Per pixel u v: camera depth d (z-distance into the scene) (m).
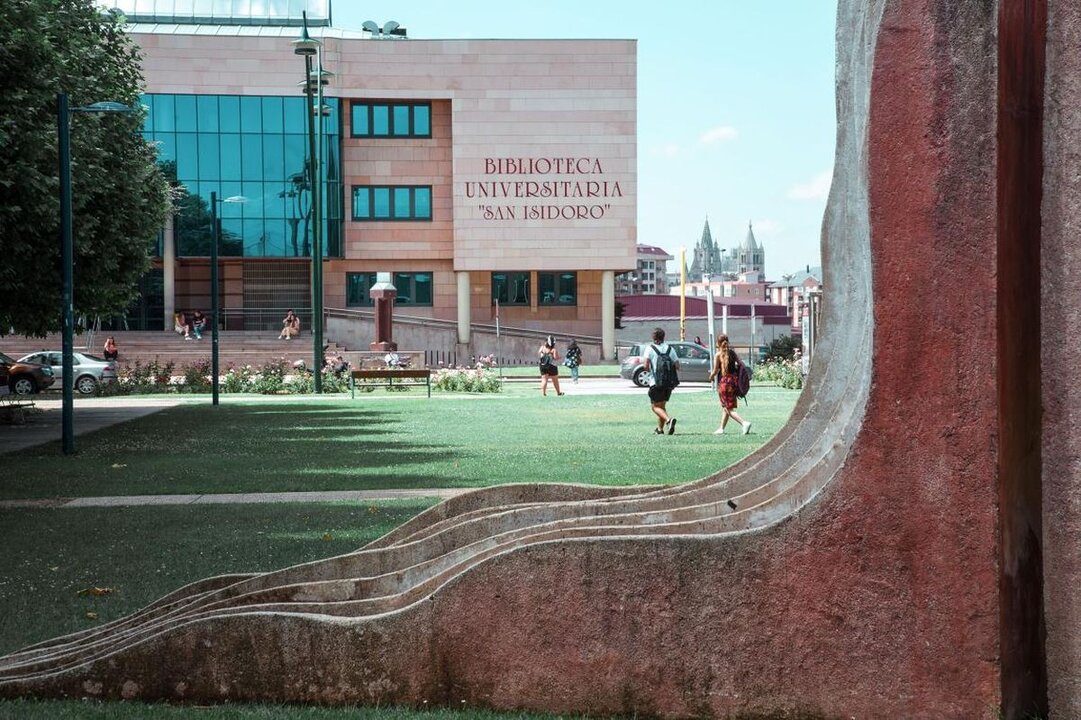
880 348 4.71
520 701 4.97
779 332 132.12
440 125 75.94
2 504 13.19
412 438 22.30
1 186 21.73
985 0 4.57
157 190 31.77
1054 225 4.62
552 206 75.06
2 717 4.87
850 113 5.40
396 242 75.88
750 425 22.59
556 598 4.94
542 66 74.56
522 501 6.61
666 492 6.35
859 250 5.50
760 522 4.93
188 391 46.00
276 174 72.56
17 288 24.69
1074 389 4.59
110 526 11.34
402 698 5.05
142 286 73.81
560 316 78.00
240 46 71.81
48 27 22.12
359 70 73.62
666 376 22.58
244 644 5.12
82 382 48.12
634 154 74.94
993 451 4.63
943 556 4.68
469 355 74.56
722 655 4.85
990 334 4.61
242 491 14.28
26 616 7.35
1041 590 4.68
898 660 4.73
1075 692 4.62
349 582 5.55
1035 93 4.64
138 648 5.19
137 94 29.98
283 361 47.34
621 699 4.91
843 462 4.76
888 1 4.66
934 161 4.62
